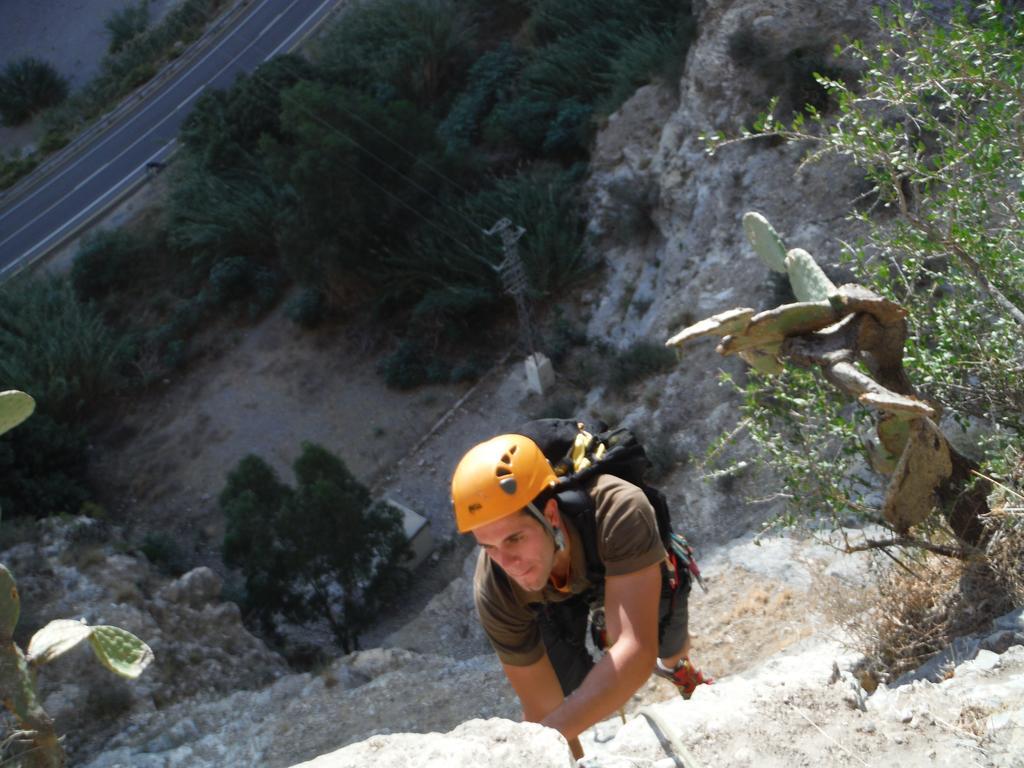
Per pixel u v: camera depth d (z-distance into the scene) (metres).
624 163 33.56
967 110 6.47
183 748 13.42
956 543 5.72
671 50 32.69
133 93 51.62
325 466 24.09
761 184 25.84
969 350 6.05
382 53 43.62
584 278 34.22
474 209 36.03
